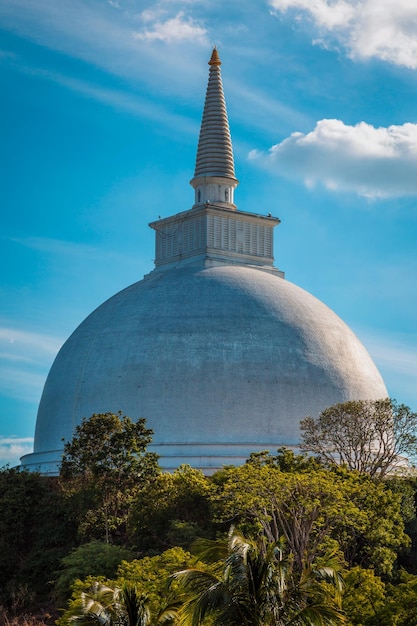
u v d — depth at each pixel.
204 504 80.12
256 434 96.88
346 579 57.38
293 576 46.00
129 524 80.94
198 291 103.50
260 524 71.44
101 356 101.44
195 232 112.06
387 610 54.62
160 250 115.62
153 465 84.88
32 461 103.81
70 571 74.81
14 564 85.69
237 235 112.69
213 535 77.12
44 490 89.81
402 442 89.56
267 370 98.69
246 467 74.81
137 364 99.19
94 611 44.72
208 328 100.19
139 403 97.88
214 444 95.62
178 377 98.06
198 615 41.97
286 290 106.88
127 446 84.62
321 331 103.56
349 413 89.88
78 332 106.94
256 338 100.19
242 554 42.47
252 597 42.28
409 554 84.00
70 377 102.75
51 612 79.31
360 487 74.44
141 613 44.72
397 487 85.31
